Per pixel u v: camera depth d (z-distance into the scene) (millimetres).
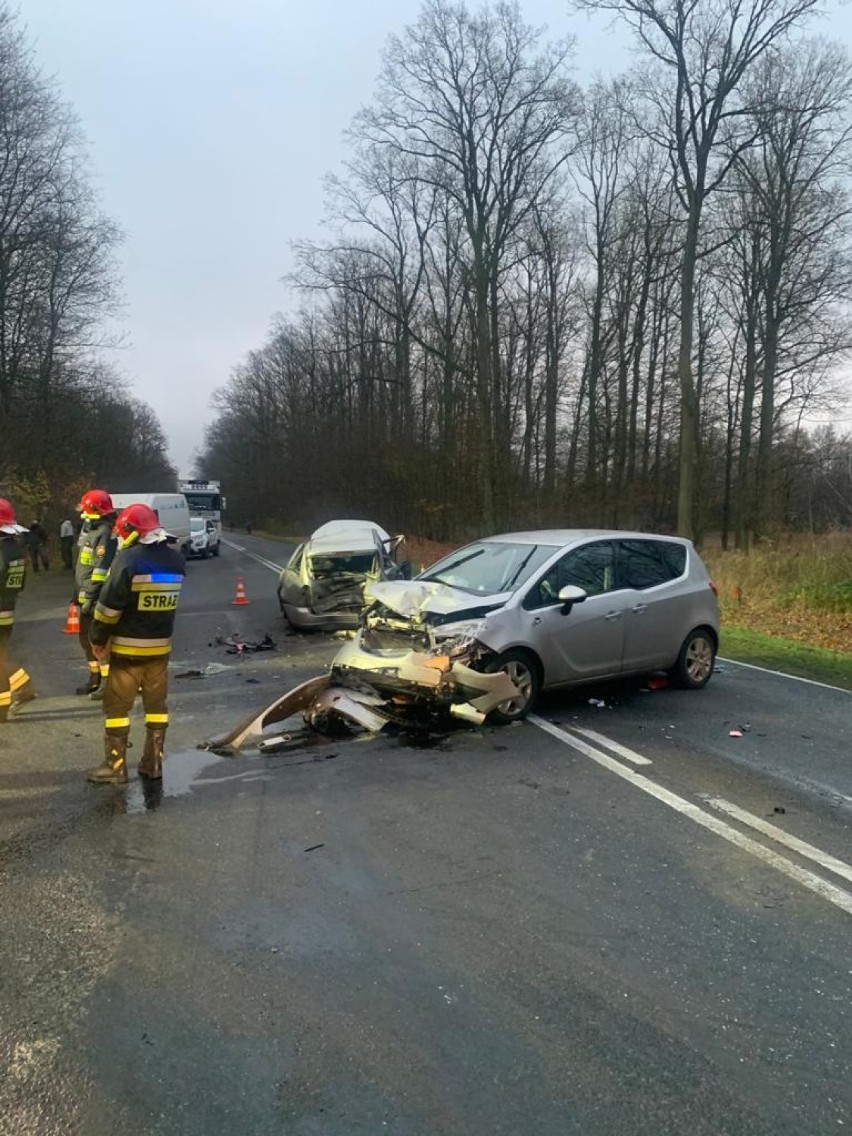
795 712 7617
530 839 4578
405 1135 2387
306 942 3467
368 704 6684
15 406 28797
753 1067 2697
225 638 11820
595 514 33500
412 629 6711
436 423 36500
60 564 27219
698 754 6195
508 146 28750
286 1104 2510
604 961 3340
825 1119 2465
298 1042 2807
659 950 3432
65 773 5676
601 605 7492
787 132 27562
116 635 5391
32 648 11219
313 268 31109
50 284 27953
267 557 34094
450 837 4598
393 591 7066
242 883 4012
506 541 8117
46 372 29578
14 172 25500
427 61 27953
